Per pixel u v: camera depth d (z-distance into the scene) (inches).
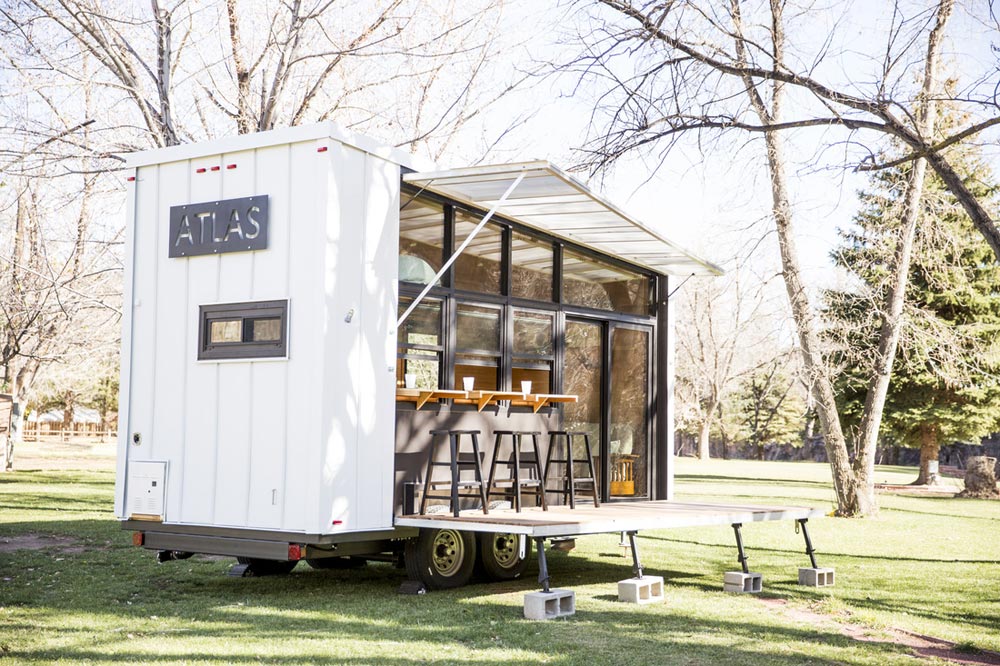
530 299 386.9
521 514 317.4
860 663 218.5
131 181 318.3
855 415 1042.1
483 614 269.3
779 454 2064.5
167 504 302.8
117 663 204.4
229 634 236.8
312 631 241.4
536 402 366.0
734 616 276.5
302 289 283.3
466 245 328.2
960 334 745.6
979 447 1619.1
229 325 296.4
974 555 455.2
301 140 285.3
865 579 370.0
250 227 292.5
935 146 359.9
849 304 683.4
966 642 247.9
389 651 219.0
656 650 226.4
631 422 457.4
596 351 434.3
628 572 376.5
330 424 279.1
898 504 783.7
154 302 311.7
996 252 355.9
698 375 1630.2
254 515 286.8
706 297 1481.3
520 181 307.4
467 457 344.5
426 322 335.6
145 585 322.7
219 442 295.3
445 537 320.5
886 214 642.8
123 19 543.8
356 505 288.5
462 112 641.0
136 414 311.4
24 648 217.3
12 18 550.6
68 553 397.4
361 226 295.0
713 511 351.6
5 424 906.1
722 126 394.0
